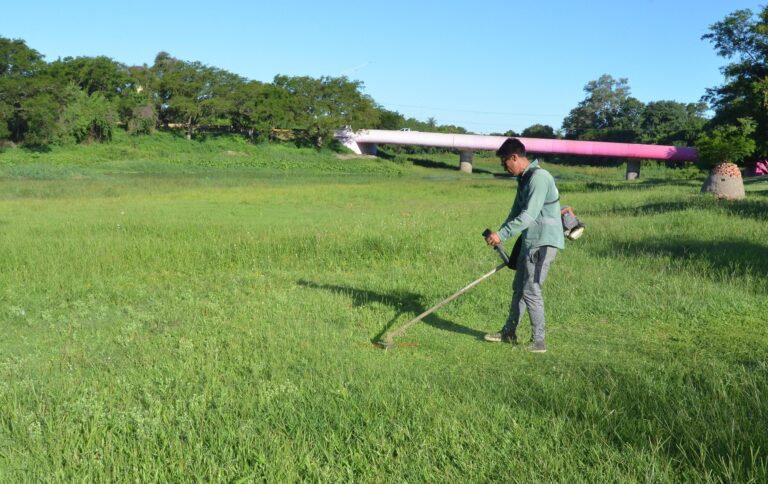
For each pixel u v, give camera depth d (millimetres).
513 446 3660
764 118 47938
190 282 8977
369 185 36312
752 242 10648
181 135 66125
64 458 3650
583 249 10672
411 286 8391
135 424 4047
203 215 17859
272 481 3334
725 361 5230
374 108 75000
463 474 3424
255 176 45562
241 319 6762
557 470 3373
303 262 10469
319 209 21125
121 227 13922
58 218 16188
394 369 5035
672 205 17203
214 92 66000
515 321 5922
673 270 8867
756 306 7074
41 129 53250
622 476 3273
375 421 3986
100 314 7227
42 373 5074
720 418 3766
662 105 88812
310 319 6754
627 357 5422
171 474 3486
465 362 5309
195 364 5203
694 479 3223
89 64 60344
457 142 69125
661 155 63875
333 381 4672
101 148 57531
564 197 23656
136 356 5512
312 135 72688
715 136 28766
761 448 3469
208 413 4137
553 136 99938
